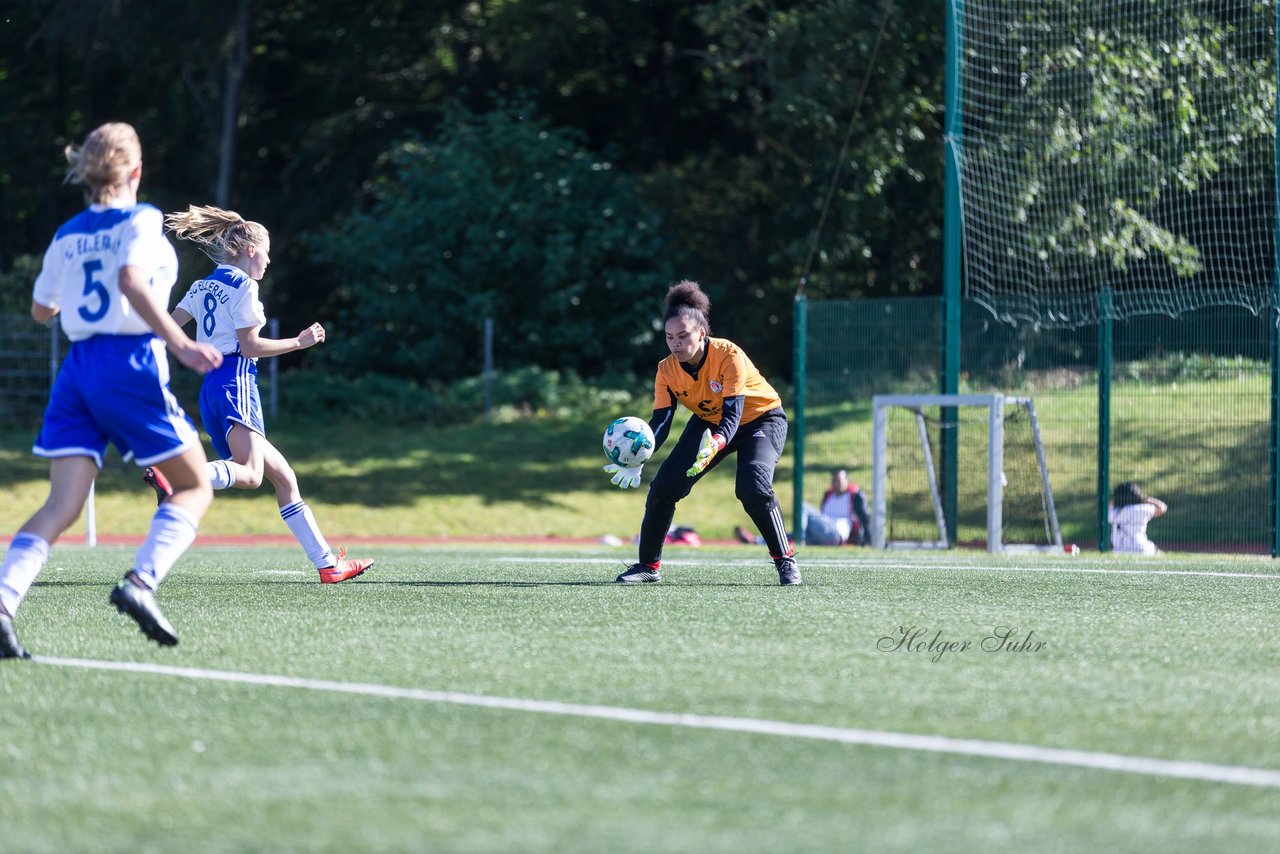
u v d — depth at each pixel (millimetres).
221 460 28969
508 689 15852
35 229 131000
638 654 18547
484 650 18922
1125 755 12617
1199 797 11211
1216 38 62406
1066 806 10922
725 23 93688
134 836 10273
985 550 54594
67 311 17766
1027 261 65750
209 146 122938
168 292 17938
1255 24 61625
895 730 13617
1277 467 51250
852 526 62188
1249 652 19094
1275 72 57281
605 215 101812
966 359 58219
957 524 56594
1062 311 56438
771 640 19969
